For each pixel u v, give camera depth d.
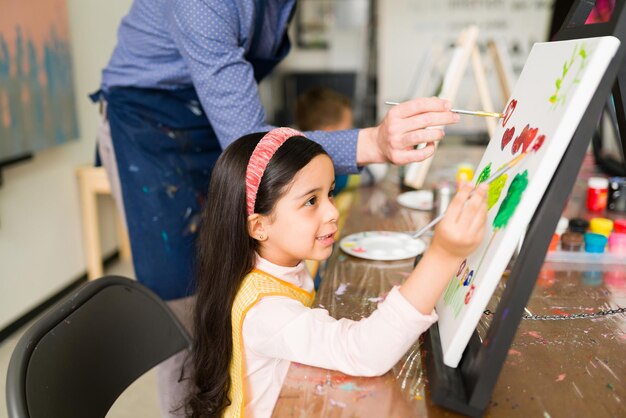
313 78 4.73
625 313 0.86
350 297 0.94
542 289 0.96
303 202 0.81
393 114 0.89
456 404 0.62
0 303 2.25
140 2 1.19
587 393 0.65
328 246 0.84
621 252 1.11
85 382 0.82
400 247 1.18
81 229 2.87
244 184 0.82
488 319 0.83
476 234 0.61
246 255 0.84
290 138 0.84
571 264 1.08
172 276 1.37
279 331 0.73
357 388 0.68
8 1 2.17
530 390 0.66
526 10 4.57
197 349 0.89
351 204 1.62
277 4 1.21
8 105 2.17
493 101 4.55
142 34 1.20
